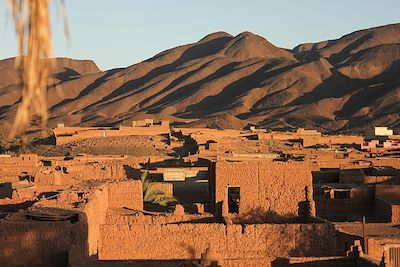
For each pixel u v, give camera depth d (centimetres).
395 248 3325
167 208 4559
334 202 4834
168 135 11450
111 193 3975
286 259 2516
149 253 3066
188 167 6788
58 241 2648
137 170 5306
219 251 3066
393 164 6944
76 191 3344
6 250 2645
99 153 10388
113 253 3058
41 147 11175
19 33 459
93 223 2909
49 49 463
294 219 3628
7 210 3516
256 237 3083
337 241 3406
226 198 3603
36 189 4022
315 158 7569
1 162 6994
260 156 7650
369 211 4841
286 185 3628
